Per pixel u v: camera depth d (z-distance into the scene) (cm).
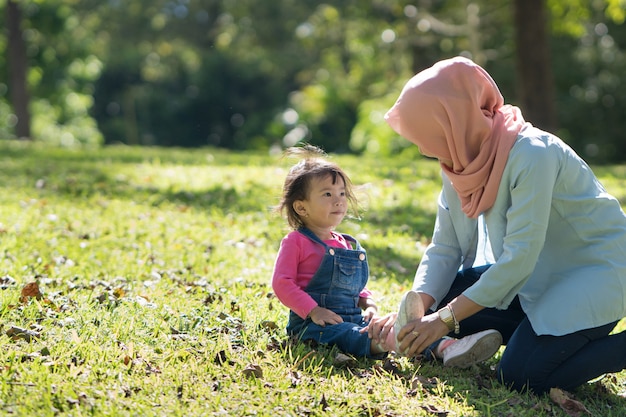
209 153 1695
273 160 1473
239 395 389
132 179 1139
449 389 420
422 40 2530
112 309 503
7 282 555
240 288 584
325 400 390
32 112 3825
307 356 440
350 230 852
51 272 596
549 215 423
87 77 3738
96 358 415
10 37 3002
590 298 412
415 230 879
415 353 419
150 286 577
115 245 720
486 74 423
